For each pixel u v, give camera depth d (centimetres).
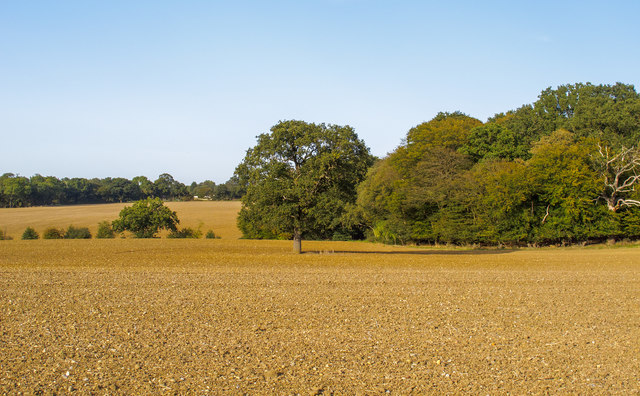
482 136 7019
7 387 1039
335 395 1016
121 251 4756
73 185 18925
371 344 1385
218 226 9781
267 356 1266
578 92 9300
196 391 1026
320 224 4206
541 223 6034
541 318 1734
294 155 4297
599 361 1252
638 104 8138
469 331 1543
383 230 7231
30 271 3011
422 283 2556
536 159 6078
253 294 2180
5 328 1537
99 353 1282
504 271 3139
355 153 4294
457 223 6119
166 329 1538
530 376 1138
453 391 1044
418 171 6450
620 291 2330
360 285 2469
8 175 18888
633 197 5884
